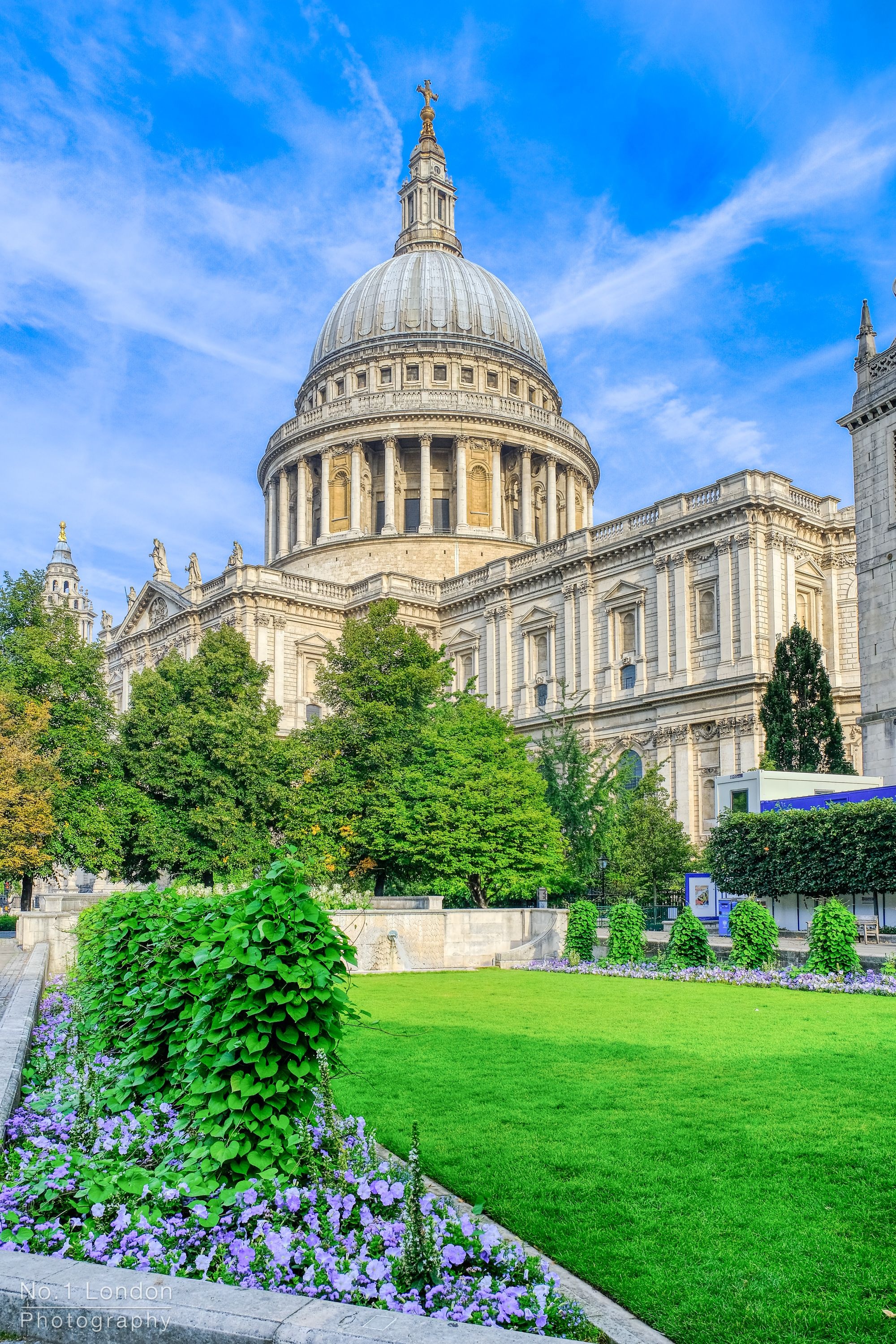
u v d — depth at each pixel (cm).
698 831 6381
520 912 3928
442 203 12694
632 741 6950
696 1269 861
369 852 4600
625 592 7181
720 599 6372
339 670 5516
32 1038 1599
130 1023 1356
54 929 3288
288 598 8362
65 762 4822
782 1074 1520
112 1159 954
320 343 11744
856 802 3519
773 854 3797
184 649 8912
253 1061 945
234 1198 857
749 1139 1187
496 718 5531
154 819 4962
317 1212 855
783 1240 911
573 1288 833
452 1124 1284
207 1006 996
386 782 4762
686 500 6725
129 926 1419
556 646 7769
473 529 10038
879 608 4356
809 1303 799
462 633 8706
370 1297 700
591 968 3259
